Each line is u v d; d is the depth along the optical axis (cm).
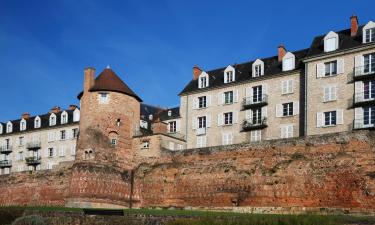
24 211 4488
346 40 5300
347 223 3125
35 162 8419
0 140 9056
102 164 5238
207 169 4825
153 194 5156
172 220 3531
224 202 4619
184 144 5775
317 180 4128
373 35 5062
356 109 5059
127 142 5469
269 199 4347
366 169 3916
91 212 4216
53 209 4512
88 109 5419
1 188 6244
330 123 5212
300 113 5553
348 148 4066
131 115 5572
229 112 6191
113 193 5219
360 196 3875
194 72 6875
